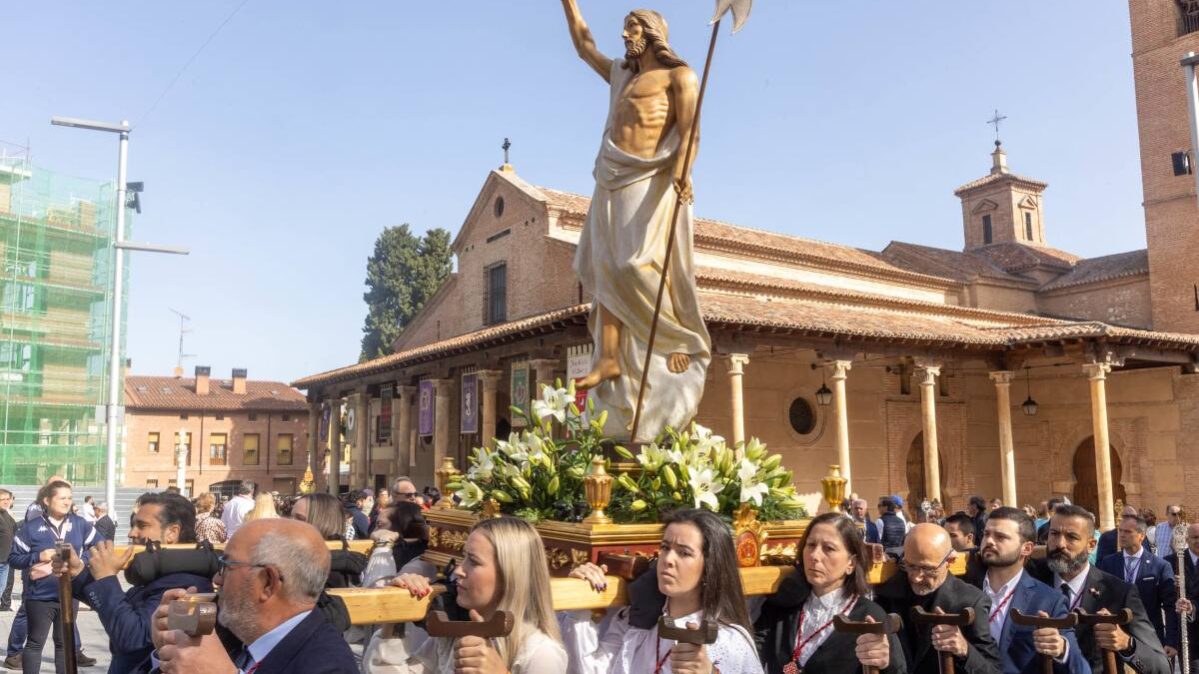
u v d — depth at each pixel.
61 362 34.25
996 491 31.42
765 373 26.38
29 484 31.81
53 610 8.84
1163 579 7.25
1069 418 30.53
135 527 5.10
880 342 23.84
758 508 5.08
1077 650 4.54
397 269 51.34
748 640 3.67
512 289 28.41
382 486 34.94
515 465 5.17
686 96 5.79
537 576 3.51
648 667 3.79
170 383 55.66
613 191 5.96
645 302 5.82
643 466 4.96
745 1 4.86
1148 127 33.31
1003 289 35.56
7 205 34.62
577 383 5.73
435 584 3.89
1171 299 32.25
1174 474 28.03
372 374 32.12
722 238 27.95
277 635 2.93
